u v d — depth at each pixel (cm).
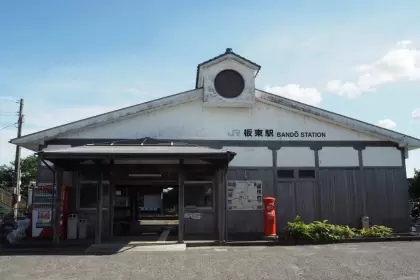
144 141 1436
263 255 1089
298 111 1611
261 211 1548
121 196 2058
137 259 1031
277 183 1570
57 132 1489
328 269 875
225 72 1583
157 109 1565
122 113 1530
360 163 1617
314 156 1603
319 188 1585
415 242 1361
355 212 1588
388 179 1622
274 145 1592
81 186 1515
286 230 1394
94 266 932
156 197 3306
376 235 1434
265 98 1600
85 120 1509
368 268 883
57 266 934
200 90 1579
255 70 1590
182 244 1280
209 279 786
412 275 807
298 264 941
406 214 1609
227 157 1249
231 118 1593
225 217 1463
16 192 2789
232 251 1178
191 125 1570
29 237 1443
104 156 1210
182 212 1323
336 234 1395
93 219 1502
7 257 1078
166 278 797
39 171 1505
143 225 2161
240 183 1556
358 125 1612
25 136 1473
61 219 1423
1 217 2481
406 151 1648
